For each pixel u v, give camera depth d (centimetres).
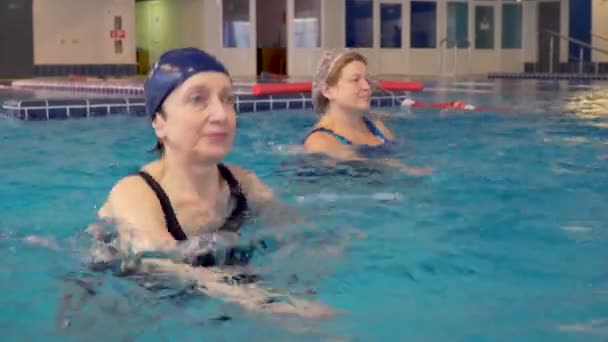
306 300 207
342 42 2038
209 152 231
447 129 618
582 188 367
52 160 479
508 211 317
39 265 239
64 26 1839
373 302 205
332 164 414
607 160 452
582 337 180
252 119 736
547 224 296
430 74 2108
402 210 317
